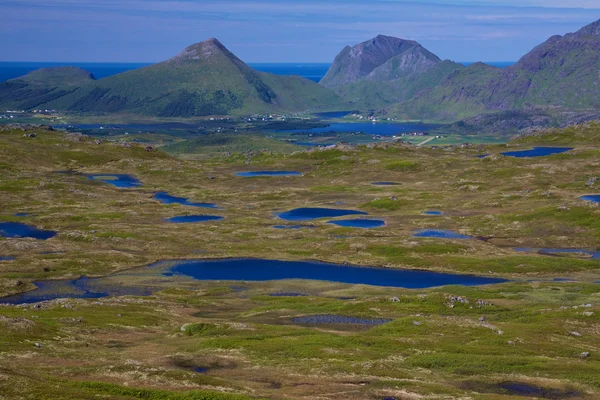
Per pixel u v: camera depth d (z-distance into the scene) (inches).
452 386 2812.5
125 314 4298.7
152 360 3048.7
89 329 3732.8
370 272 6333.7
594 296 5098.4
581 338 3873.0
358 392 2628.0
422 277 6141.7
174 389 2516.0
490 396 2608.3
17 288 5388.8
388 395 2598.4
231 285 5723.4
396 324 4015.8
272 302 4990.2
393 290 5467.5
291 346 3393.2
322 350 3324.3
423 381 2851.9
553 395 2748.5
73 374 2647.6
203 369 2974.9
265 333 3786.9
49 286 5570.9
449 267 6441.9
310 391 2645.2
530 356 3368.6
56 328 3612.2
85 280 5836.6
